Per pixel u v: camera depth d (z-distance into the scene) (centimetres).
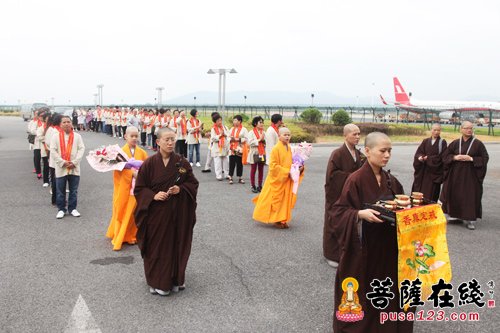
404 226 323
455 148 793
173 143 474
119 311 442
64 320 421
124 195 626
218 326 414
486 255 629
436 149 862
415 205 354
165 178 466
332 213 364
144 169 471
